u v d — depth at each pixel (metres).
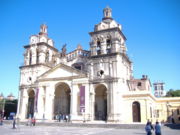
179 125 43.25
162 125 43.66
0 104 88.00
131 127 41.53
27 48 70.44
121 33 60.16
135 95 51.66
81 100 54.59
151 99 56.06
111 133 31.45
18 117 61.44
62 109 66.81
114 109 50.34
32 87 64.75
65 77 59.72
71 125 48.44
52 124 50.75
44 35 70.81
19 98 66.06
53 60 71.69
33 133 31.39
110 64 54.50
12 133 31.36
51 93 60.88
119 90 51.72
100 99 60.47
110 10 62.38
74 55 67.75
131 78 64.12
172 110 64.25
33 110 66.81
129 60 62.59
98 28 60.06
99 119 57.72
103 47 57.41
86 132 33.22
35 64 66.00
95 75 55.78
